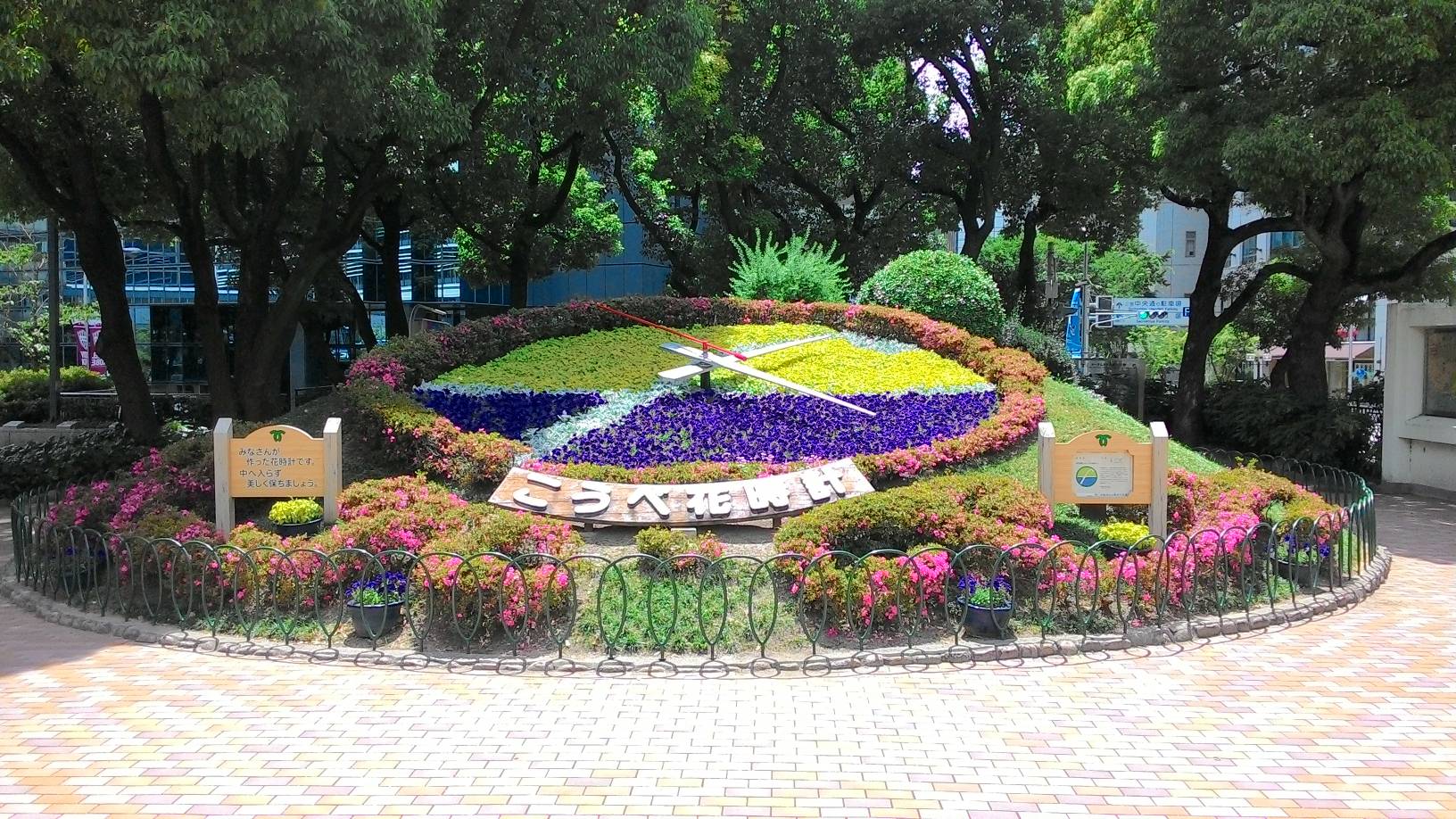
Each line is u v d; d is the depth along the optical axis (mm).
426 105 11227
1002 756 4402
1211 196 17047
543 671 5539
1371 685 5363
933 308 12148
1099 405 10781
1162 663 5738
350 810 3871
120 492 8164
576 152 18781
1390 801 3959
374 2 9797
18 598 7379
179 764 4324
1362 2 11172
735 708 4988
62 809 3891
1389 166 11570
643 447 8703
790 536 6363
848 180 22281
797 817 3807
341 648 5926
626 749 4473
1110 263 33625
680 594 6277
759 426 9086
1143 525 7363
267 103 9016
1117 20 16297
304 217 17938
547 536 6488
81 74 8602
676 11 13641
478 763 4320
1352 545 8055
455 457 8359
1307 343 16500
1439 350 13633
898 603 5867
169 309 34625
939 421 9391
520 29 13328
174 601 6355
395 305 19484
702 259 20984
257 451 7312
